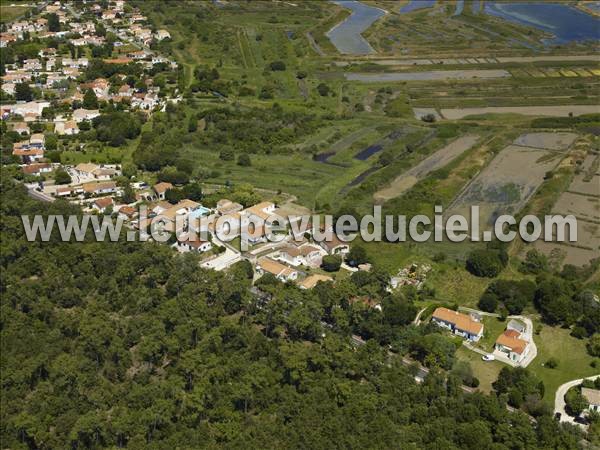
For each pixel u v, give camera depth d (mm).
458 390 190000
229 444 169000
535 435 171875
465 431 170125
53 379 191500
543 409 184500
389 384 190375
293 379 193750
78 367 193500
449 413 179750
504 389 194125
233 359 198875
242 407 184375
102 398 183625
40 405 181250
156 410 174750
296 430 173375
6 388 188875
